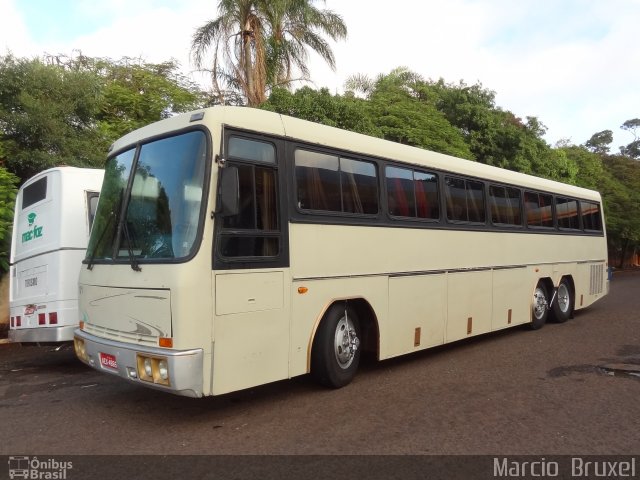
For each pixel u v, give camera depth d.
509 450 4.61
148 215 5.29
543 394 6.27
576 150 32.56
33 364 8.54
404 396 6.18
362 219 6.62
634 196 32.41
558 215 11.69
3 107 11.52
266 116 5.67
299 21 18.47
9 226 10.34
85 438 4.95
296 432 5.02
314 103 15.56
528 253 10.36
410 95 22.55
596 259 13.38
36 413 5.74
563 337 10.01
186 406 5.85
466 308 8.52
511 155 22.22
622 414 5.56
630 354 8.44
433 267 7.80
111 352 5.20
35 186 8.42
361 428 5.12
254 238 5.35
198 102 18.33
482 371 7.38
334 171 6.37
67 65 16.50
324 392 6.32
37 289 8.11
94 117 13.45
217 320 4.94
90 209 8.04
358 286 6.52
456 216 8.43
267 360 5.41
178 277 4.74
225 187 4.89
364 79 23.67
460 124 22.58
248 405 5.85
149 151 5.55
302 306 5.82
